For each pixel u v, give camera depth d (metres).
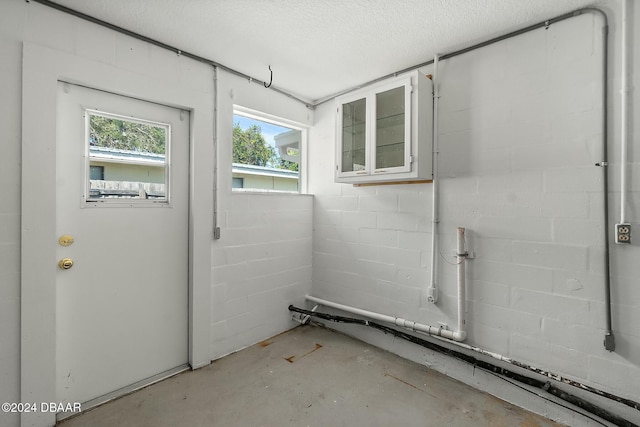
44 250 1.60
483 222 2.00
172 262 2.18
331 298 2.95
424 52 2.14
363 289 2.69
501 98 1.93
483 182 2.00
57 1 1.59
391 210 2.50
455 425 1.68
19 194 1.53
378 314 2.54
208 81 2.27
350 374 2.18
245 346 2.57
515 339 1.89
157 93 2.01
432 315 2.27
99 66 1.77
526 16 1.72
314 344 2.63
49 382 1.62
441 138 2.18
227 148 2.40
